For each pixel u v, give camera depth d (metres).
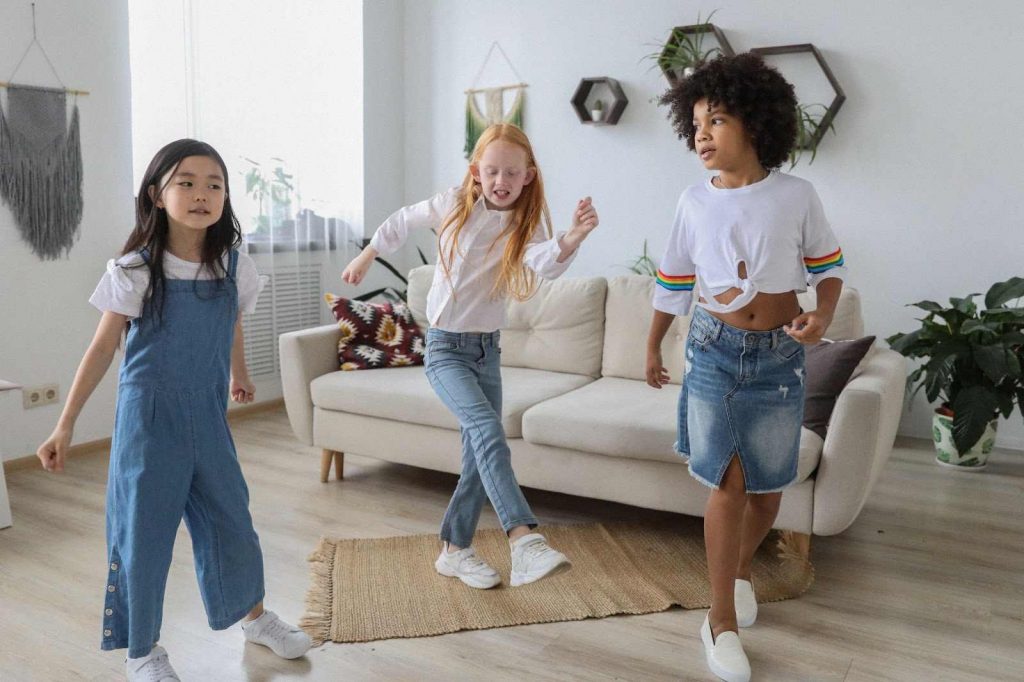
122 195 3.60
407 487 3.18
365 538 2.66
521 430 2.77
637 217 4.46
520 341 3.40
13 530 2.69
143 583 1.69
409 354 3.34
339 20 4.55
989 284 3.77
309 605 2.20
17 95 3.18
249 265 1.88
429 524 2.79
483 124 4.81
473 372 2.21
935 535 2.75
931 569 2.48
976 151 3.72
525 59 4.65
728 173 1.90
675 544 2.64
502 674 1.89
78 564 2.44
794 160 3.82
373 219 4.89
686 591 2.31
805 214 1.85
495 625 2.11
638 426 2.53
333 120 4.57
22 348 3.29
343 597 2.25
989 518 2.91
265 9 4.13
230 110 4.00
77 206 3.42
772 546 2.62
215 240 1.76
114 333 1.67
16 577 2.35
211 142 3.92
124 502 1.69
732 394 1.92
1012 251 3.71
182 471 1.72
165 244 1.71
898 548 2.64
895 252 3.93
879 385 2.37
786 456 1.97
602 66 4.44
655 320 2.14
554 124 4.62
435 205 2.21
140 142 3.68
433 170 5.03
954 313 3.33
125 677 1.86
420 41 4.96
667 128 4.32
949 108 3.74
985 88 3.67
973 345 3.25
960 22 3.68
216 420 1.79
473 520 2.33
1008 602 2.27
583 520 2.86
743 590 2.16
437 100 4.96
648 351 2.18
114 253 3.59
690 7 4.19
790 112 1.83
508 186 2.02
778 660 1.95
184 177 1.64
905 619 2.17
